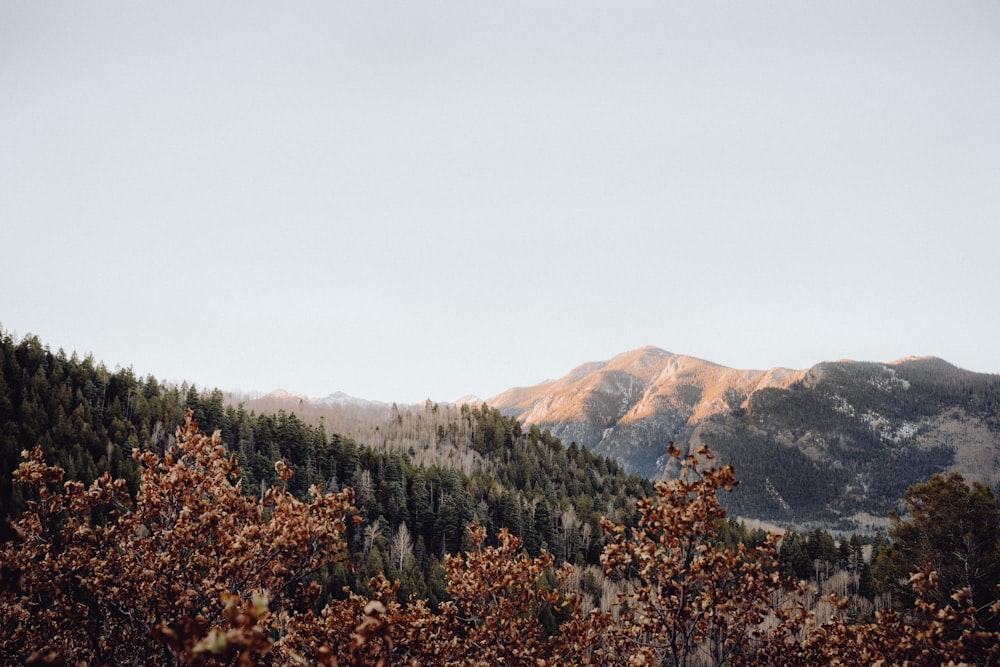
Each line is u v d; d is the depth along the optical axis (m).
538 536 99.06
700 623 11.48
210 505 10.70
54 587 9.79
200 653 5.28
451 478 118.38
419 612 11.73
